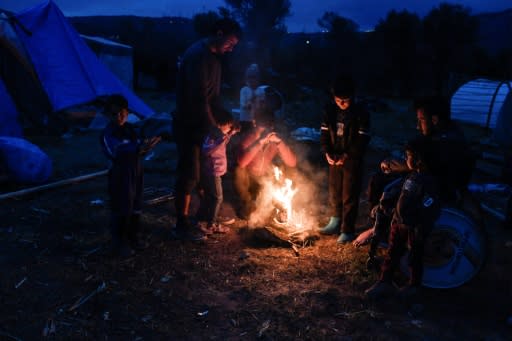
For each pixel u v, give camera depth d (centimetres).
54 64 1045
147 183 716
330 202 524
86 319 343
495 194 741
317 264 447
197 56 450
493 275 438
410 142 374
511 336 340
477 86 1742
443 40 3194
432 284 400
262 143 537
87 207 586
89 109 1165
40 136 1036
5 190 641
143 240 485
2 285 382
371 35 3253
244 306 369
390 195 407
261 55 2852
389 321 353
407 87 3244
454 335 339
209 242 492
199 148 479
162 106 1803
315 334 333
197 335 330
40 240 477
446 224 390
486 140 1330
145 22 2880
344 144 481
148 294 381
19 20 1018
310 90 2416
